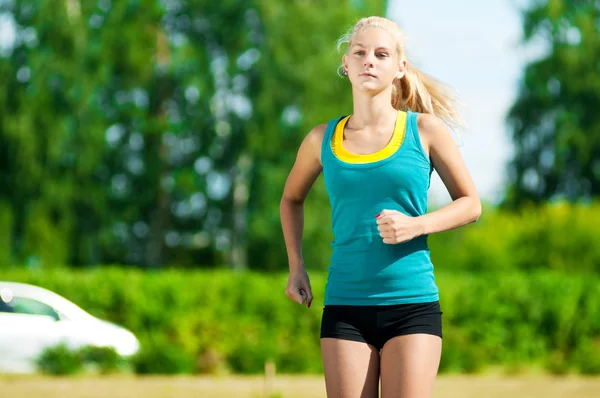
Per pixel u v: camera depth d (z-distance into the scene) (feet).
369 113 28.37
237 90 274.36
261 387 97.86
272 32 261.03
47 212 246.88
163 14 269.85
